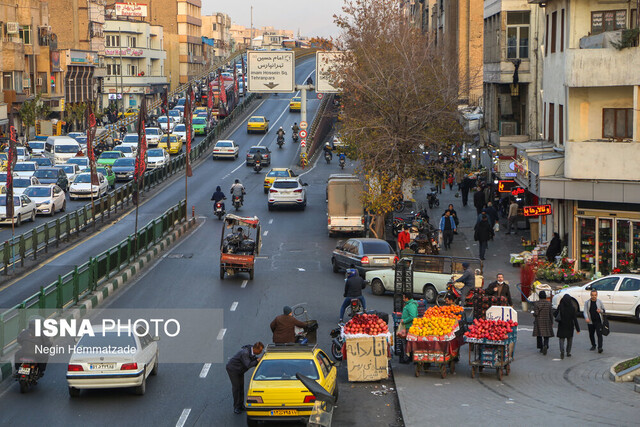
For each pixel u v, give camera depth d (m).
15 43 96.56
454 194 65.62
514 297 33.84
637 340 27.39
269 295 34.09
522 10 51.69
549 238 40.81
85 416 20.00
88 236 47.94
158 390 22.11
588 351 25.95
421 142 48.94
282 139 95.69
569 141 35.72
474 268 31.92
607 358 24.94
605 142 35.12
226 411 20.45
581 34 38.66
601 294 30.45
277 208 60.81
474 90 72.19
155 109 142.88
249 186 70.69
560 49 41.09
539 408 19.97
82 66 127.94
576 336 28.22
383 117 48.62
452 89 53.28
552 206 39.84
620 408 19.81
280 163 85.81
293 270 39.81
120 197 58.69
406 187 52.28
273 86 84.12
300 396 18.67
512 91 52.38
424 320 23.09
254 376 19.03
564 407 20.00
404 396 21.22
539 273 36.38
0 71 93.31
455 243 46.03
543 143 44.38
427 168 50.44
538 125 51.41
